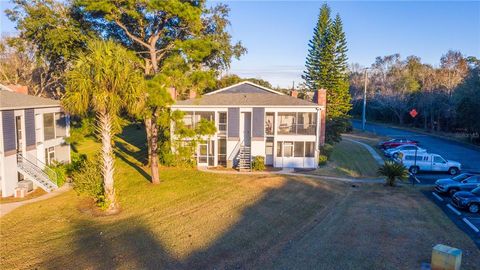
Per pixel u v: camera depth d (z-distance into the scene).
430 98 72.81
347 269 14.61
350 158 41.59
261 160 34.44
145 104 22.02
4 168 24.00
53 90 67.19
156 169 28.30
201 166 35.91
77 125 36.91
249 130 36.72
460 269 14.30
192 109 35.56
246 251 16.39
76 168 29.80
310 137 35.25
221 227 19.20
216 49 31.69
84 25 31.94
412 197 26.00
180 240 17.33
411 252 16.19
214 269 14.52
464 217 21.22
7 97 26.72
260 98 37.44
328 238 17.98
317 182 29.91
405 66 97.38
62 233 17.94
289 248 16.80
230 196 25.30
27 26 31.02
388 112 90.88
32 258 15.04
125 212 21.61
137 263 14.78
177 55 27.11
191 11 25.30
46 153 29.95
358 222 20.36
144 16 29.06
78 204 22.88
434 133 69.44
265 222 20.22
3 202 23.08
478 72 60.16
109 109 20.16
